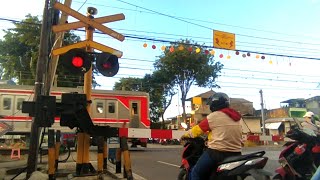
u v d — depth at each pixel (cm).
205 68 4841
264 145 2658
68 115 862
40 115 813
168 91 5350
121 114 2531
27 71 4144
